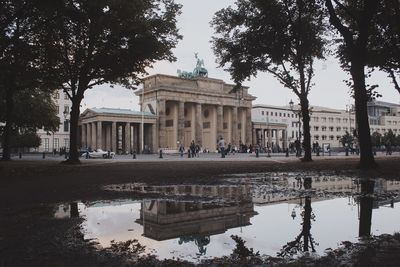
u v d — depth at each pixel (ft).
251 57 105.70
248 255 15.08
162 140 355.15
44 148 372.79
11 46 88.63
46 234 19.43
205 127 406.62
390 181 44.70
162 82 362.94
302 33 99.09
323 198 31.12
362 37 65.16
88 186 43.98
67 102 384.88
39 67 104.32
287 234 18.58
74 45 103.14
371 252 15.29
